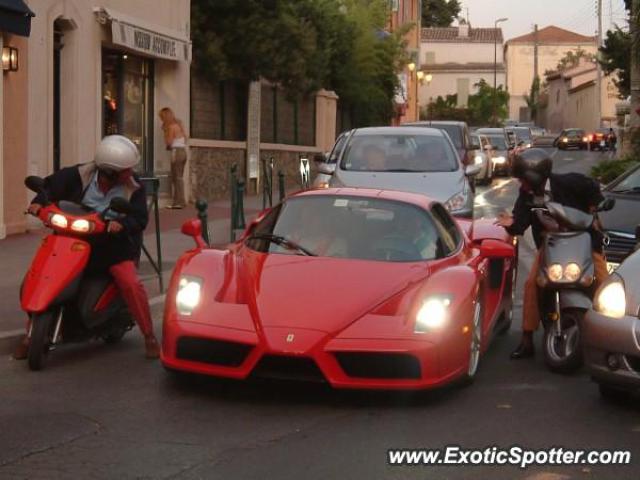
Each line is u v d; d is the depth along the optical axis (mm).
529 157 8273
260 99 26094
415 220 7938
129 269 7961
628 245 10320
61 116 16656
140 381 7418
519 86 120375
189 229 8195
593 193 8320
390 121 42000
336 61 32500
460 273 7227
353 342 6465
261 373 6559
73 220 7602
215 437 6070
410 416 6586
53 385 7305
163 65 20766
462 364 6973
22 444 5898
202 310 6828
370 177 13508
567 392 7320
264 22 23000
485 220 10086
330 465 5578
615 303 6629
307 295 6852
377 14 39375
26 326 8625
